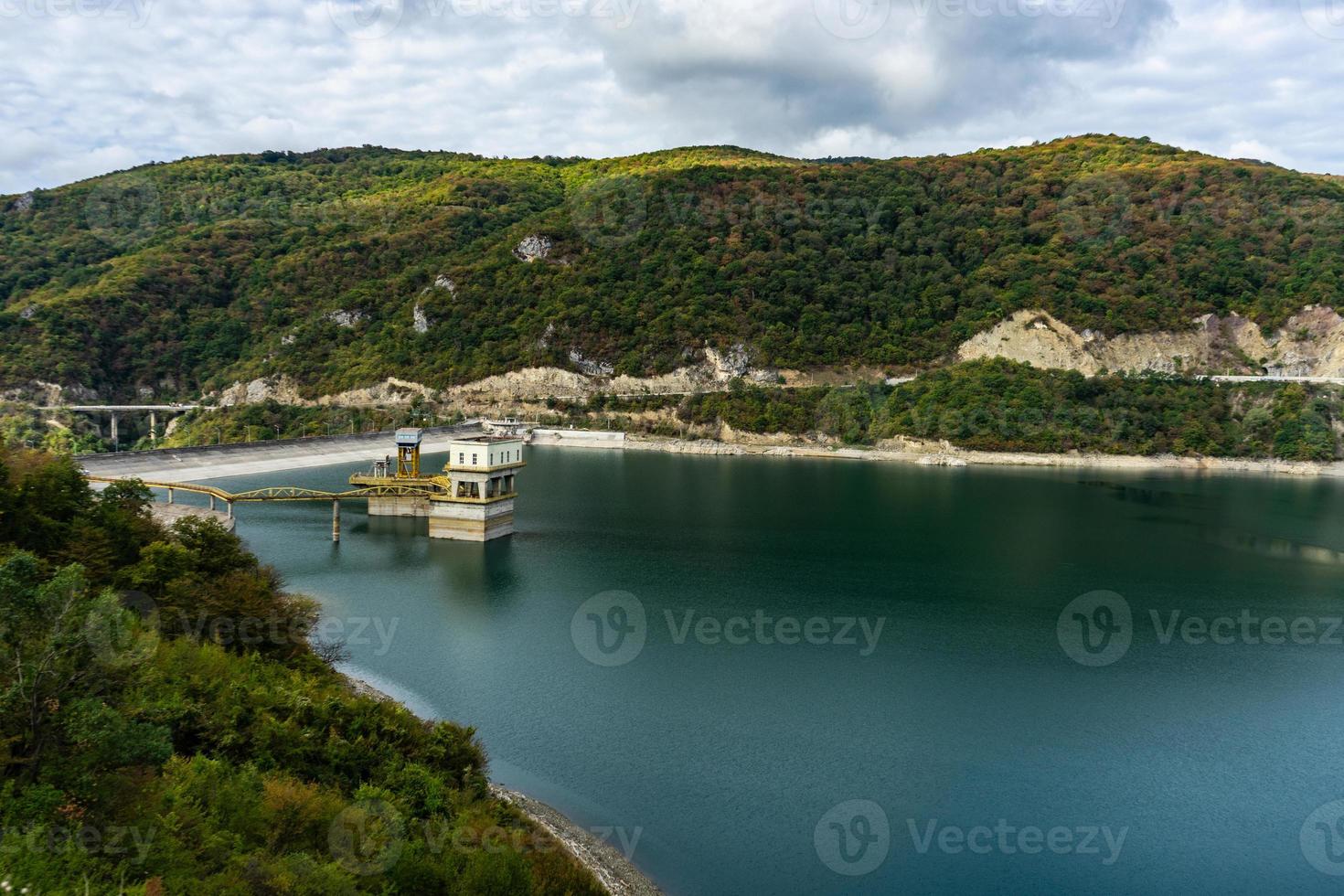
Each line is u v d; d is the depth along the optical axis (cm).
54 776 2655
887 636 7294
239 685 4125
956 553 10256
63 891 2367
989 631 7469
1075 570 9512
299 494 10481
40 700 2773
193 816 2950
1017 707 5953
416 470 11925
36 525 4997
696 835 4362
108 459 13362
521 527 11612
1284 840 4481
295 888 2814
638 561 9700
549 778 4853
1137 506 13688
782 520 12256
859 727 5600
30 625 2772
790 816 4562
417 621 7512
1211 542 10962
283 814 3250
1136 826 4581
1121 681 6419
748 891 3928
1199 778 5066
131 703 3366
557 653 6794
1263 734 5622
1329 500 14362
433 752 4294
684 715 5719
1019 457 19438
